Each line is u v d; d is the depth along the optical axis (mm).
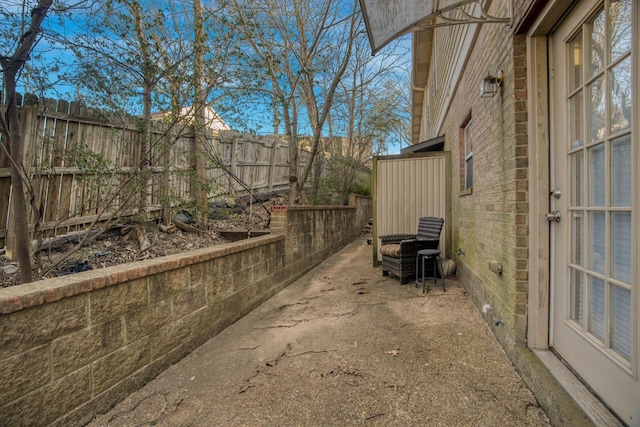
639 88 1432
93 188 3924
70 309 1880
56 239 4137
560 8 1970
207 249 3334
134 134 4863
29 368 1673
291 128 7820
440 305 3900
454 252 5746
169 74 3906
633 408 1473
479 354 2637
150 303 2455
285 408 2086
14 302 1601
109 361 2115
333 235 8016
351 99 9891
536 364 2121
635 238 1465
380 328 3291
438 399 2092
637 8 1432
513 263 2408
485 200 3318
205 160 6027
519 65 2357
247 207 7746
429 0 2270
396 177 6516
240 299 3742
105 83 3678
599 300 1781
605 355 1671
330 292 4742
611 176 1676
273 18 6840
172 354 2668
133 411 2098
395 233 6469
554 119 2189
